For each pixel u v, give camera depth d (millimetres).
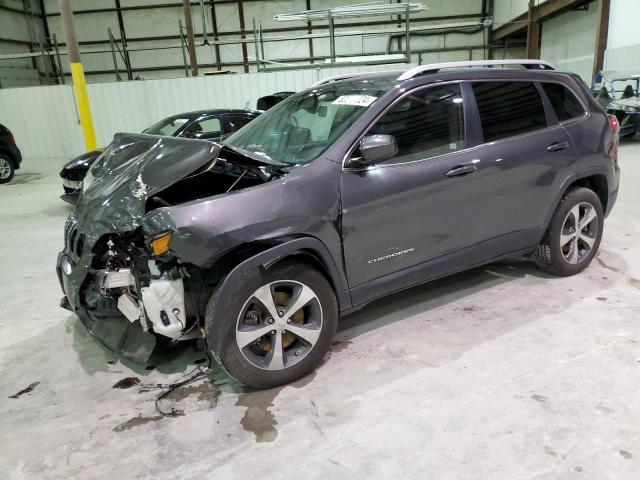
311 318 2604
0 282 4312
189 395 2514
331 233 2508
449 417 2209
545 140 3291
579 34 16078
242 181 2723
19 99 13539
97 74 19391
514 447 2002
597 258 4078
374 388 2465
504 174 3090
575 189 3584
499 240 3227
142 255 2371
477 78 3090
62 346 3117
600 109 3717
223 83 12898
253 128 3471
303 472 1934
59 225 6367
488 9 18984
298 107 3297
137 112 13227
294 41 18844
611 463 1893
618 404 2234
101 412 2408
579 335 2861
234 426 2240
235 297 2307
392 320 3186
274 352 2461
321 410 2318
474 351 2756
